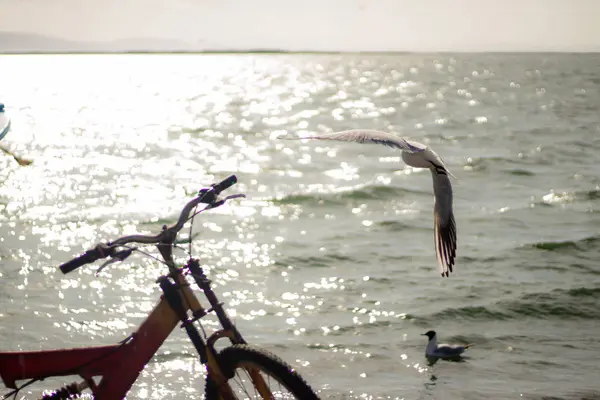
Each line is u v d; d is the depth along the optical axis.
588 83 100.56
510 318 10.54
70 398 4.51
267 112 59.56
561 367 8.59
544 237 15.96
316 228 17.36
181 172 27.58
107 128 46.09
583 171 26.80
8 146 35.25
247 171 27.91
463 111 57.97
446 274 3.07
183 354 8.45
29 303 10.45
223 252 14.55
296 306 10.95
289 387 3.94
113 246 4.33
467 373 8.41
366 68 187.62
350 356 8.90
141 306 10.46
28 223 17.14
